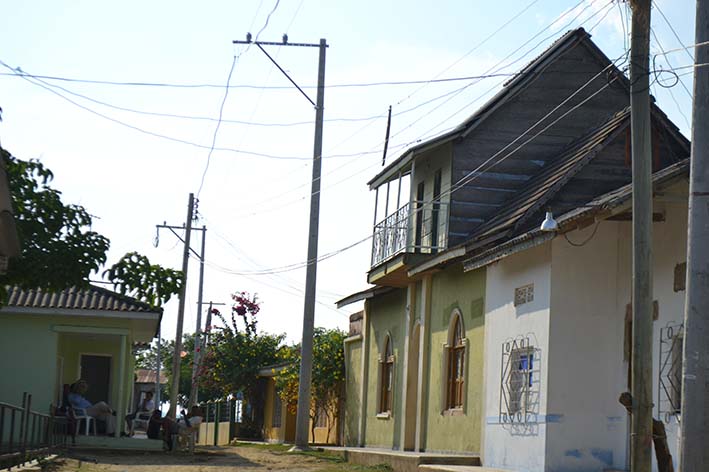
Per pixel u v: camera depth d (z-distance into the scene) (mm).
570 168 19625
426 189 25141
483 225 22656
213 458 23359
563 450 16141
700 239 9875
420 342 23656
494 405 18641
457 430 20734
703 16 10109
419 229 25266
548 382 16266
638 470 10984
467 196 23234
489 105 23547
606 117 23969
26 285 14188
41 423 18906
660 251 15180
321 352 33375
